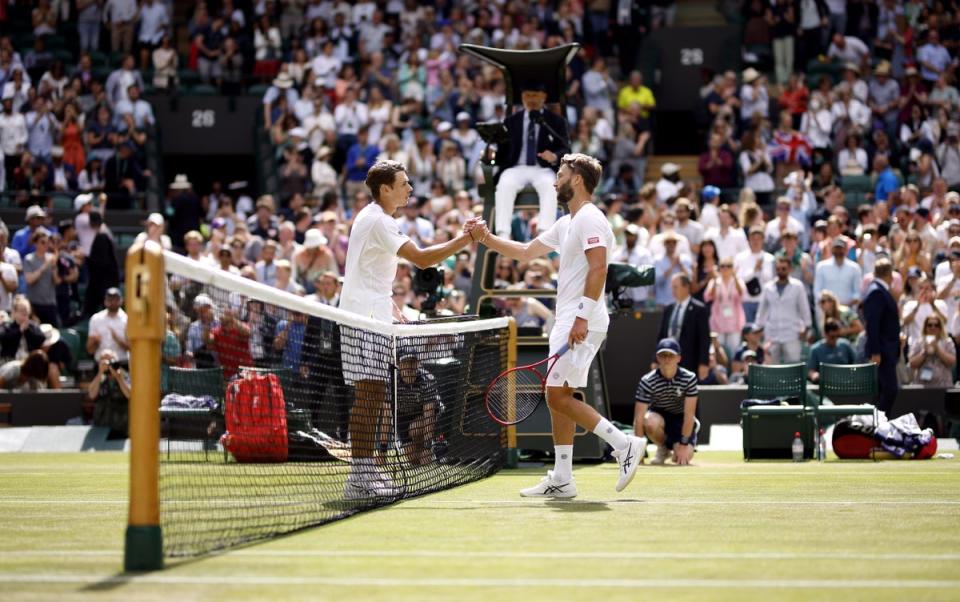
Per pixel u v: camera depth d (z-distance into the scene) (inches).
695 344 743.7
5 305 914.7
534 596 222.5
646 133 1250.6
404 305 847.1
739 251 959.0
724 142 1216.2
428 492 434.3
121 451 804.0
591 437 622.2
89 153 1229.1
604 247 390.3
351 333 390.9
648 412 631.2
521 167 640.4
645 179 1309.1
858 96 1264.8
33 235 959.0
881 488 456.1
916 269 915.4
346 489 393.4
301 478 426.0
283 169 1221.1
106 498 442.6
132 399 256.1
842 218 997.2
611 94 1344.7
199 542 285.7
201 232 1141.7
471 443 537.3
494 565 259.0
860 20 1393.9
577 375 399.5
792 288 843.4
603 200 1052.5
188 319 304.2
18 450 805.9
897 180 1173.7
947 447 774.5
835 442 670.5
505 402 565.0
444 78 1264.8
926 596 222.5
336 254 997.2
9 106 1218.6
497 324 550.0
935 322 834.8
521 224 848.3
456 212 980.6
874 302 774.5
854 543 292.5
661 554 274.4
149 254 254.1
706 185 1214.3
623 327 806.5
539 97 645.9
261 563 262.7
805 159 1214.3
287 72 1291.8
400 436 442.3
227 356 340.2
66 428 823.1
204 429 336.8
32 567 260.8
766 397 703.1
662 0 1512.1
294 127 1246.3
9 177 1216.8
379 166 423.5
